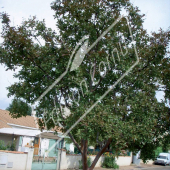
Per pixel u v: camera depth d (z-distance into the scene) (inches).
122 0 264.7
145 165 987.9
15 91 285.1
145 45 272.1
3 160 444.1
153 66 257.9
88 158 629.6
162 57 255.0
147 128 218.7
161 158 1127.0
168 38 260.4
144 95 237.8
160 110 243.9
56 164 533.6
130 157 903.1
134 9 264.2
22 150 510.6
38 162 504.4
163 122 246.7
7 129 608.4
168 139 241.1
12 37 225.0
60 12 273.6
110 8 269.4
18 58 239.9
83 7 263.0
